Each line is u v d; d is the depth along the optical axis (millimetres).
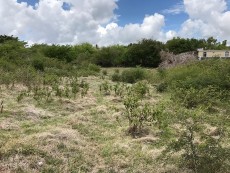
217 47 67125
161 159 6551
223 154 5719
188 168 6172
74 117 10148
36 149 6848
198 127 6195
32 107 11125
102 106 11977
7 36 51375
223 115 7727
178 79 17594
